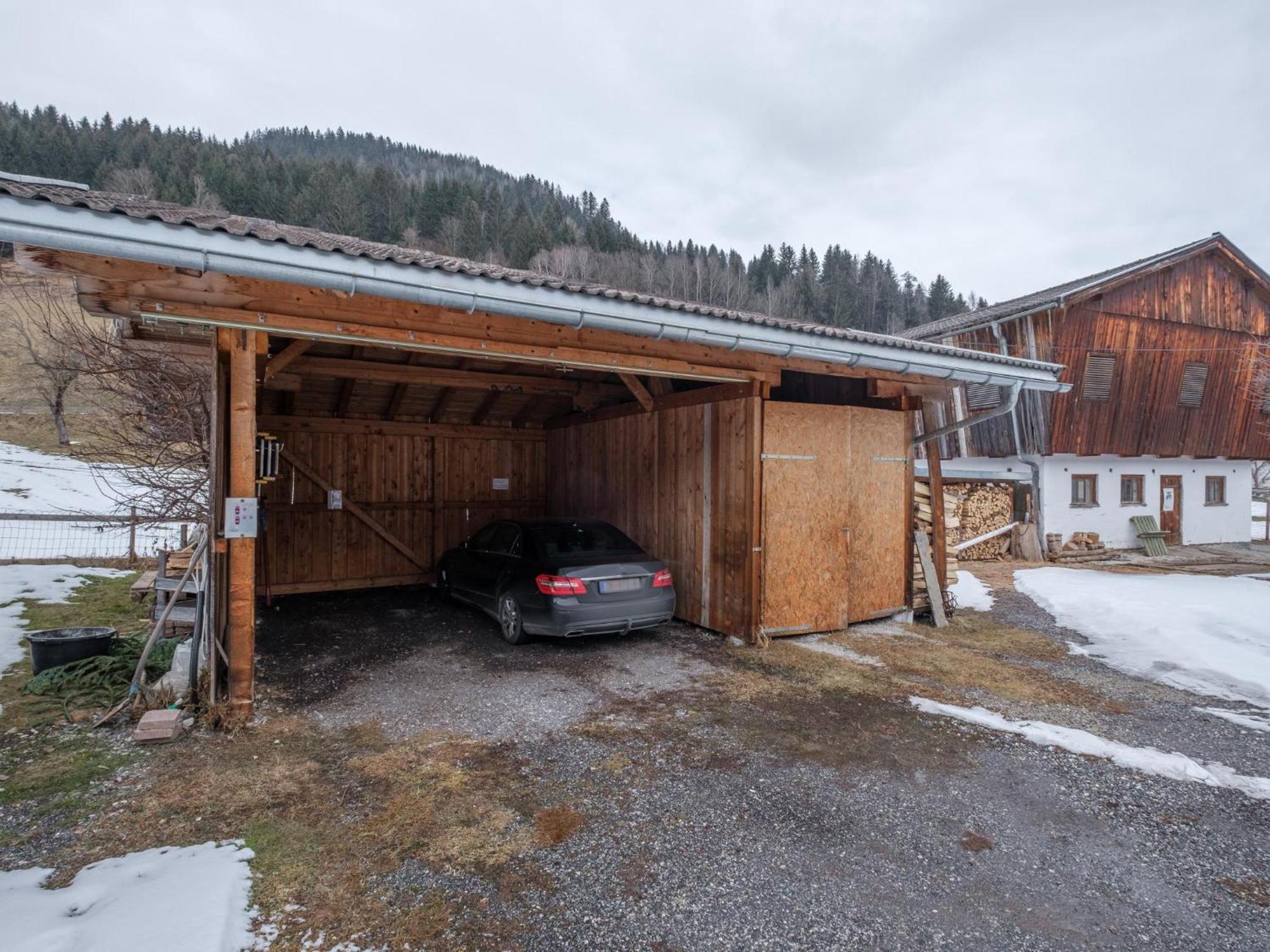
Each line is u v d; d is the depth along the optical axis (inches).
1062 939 102.7
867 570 316.8
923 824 136.8
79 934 93.0
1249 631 287.6
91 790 144.0
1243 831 135.8
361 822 133.9
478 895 111.0
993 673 244.1
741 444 281.3
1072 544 634.8
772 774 158.7
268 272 161.6
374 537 401.7
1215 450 721.0
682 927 103.8
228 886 109.1
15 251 155.3
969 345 695.7
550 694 214.7
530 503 452.1
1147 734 186.9
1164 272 669.9
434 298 181.9
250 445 184.5
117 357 280.4
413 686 221.1
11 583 353.1
